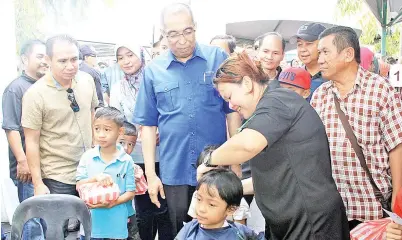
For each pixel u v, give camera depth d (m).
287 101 1.61
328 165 1.67
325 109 2.19
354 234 1.92
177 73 2.38
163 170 2.46
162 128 2.44
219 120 2.43
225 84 1.66
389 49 6.36
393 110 2.02
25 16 4.77
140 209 2.96
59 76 2.55
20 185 3.18
